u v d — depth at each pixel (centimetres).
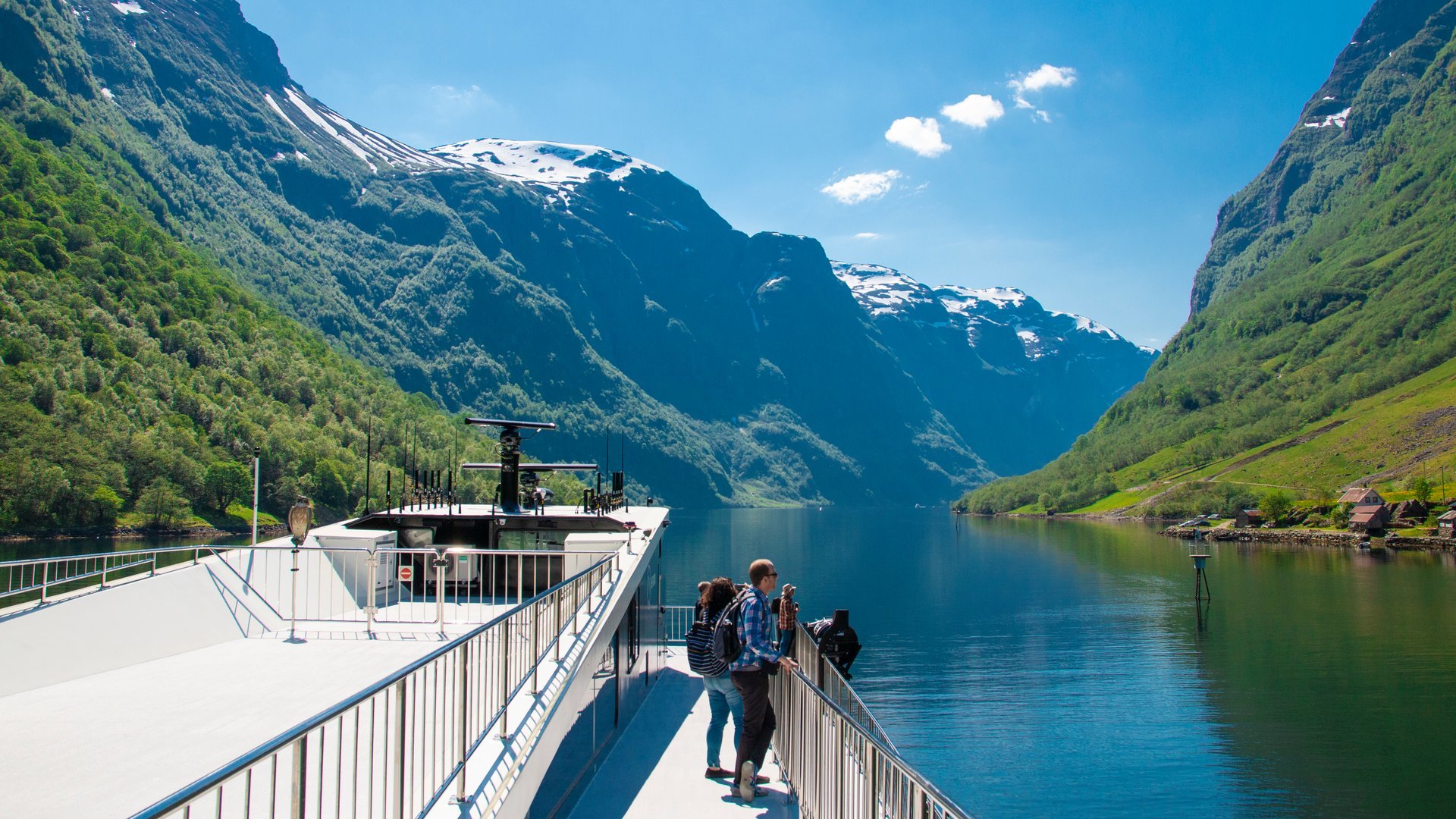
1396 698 6141
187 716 987
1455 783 4653
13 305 15262
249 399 16800
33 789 781
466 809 732
